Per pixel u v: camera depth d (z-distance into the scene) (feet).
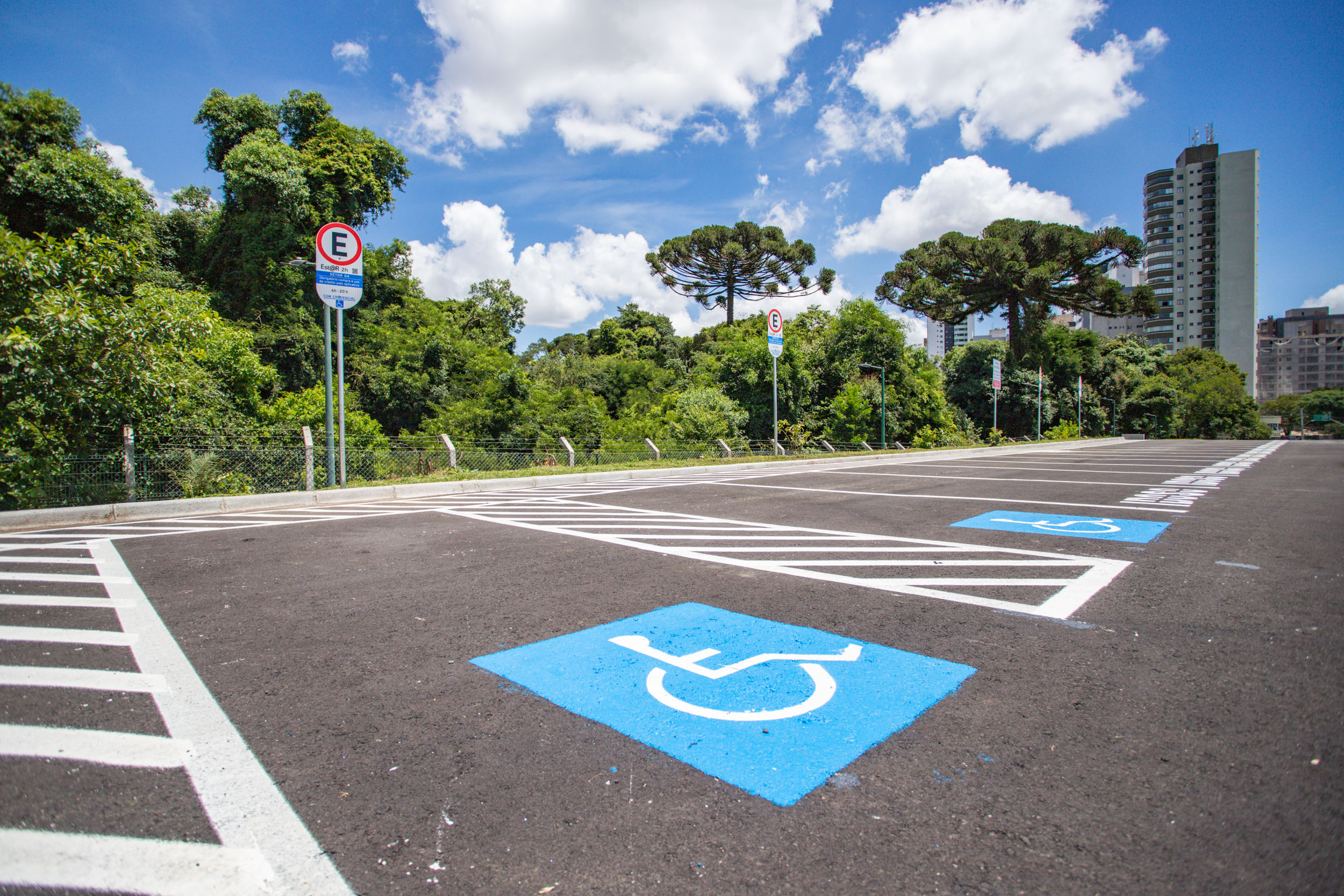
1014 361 171.01
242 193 86.22
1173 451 93.71
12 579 18.12
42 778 8.15
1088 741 8.97
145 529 26.30
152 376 32.53
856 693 10.59
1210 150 374.63
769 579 18.03
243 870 6.53
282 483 37.68
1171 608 15.06
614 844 6.88
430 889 6.22
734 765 8.43
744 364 118.32
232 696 10.63
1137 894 6.04
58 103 69.87
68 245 31.89
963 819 7.25
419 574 18.81
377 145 100.37
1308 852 6.60
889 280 175.32
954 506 32.86
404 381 96.48
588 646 12.86
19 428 28.94
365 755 8.76
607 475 53.98
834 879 6.32
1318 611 14.73
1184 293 380.78
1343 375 531.09
